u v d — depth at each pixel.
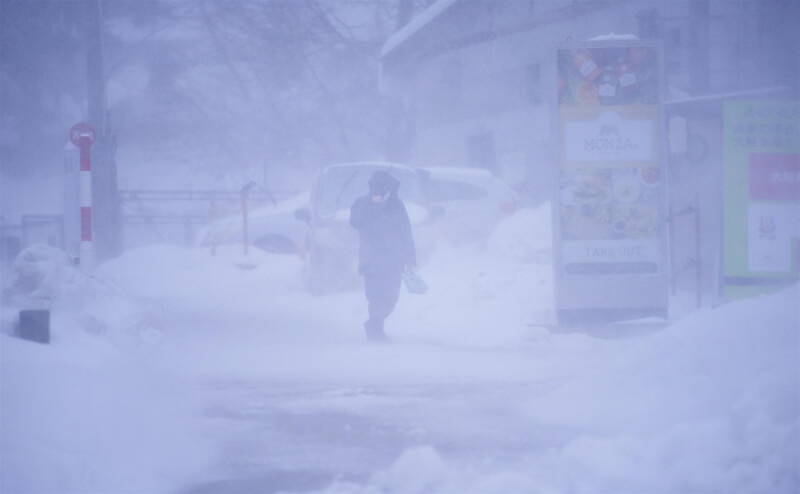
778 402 10.44
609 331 22.12
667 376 12.94
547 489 9.98
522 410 14.13
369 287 22.91
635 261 22.09
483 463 11.10
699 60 41.97
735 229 21.06
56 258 19.19
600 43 21.86
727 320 13.02
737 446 10.07
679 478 9.85
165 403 14.02
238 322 27.12
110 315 18.98
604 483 9.94
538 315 23.72
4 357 11.40
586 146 21.94
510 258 30.20
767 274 21.06
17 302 18.22
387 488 10.22
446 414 13.99
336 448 12.12
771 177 21.03
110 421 11.20
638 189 22.03
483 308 25.55
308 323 27.00
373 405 14.77
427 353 20.56
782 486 9.41
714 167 26.59
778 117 21.03
